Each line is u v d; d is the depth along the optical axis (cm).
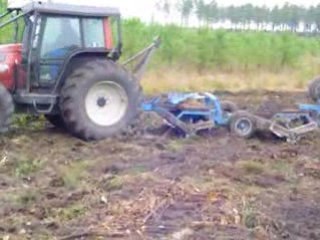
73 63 1040
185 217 625
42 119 1123
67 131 1062
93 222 615
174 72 1909
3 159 852
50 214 639
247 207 659
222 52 2072
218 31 2164
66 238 576
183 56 2002
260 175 807
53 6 1005
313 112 1117
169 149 941
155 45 1160
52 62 1012
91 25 1040
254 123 1052
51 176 784
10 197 685
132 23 1994
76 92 995
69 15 1017
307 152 966
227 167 827
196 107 1041
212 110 1050
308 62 2209
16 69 1001
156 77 1788
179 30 2117
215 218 625
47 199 688
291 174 821
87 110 1012
